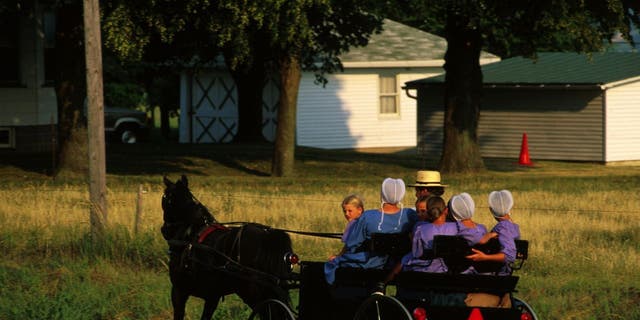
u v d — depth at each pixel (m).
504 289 14.93
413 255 15.30
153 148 63.16
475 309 14.44
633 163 63.06
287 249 16.53
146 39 42.47
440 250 14.73
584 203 38.53
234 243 17.00
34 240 27.50
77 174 48.47
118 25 41.34
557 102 64.31
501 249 15.30
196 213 18.16
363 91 76.81
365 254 16.11
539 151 65.38
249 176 53.09
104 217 27.84
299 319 16.53
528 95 65.56
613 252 26.81
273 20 42.41
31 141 58.72
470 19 46.28
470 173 54.28
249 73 68.94
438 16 53.12
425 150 71.44
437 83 69.31
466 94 54.25
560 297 20.88
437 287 14.93
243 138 70.06
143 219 29.62
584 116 63.16
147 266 25.00
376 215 16.16
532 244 27.66
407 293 15.46
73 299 20.45
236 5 41.44
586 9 46.91
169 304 20.38
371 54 76.94
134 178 47.75
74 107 48.47
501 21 47.53
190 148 63.62
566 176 53.22
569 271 24.52
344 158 61.41
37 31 58.44
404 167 58.38
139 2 41.72
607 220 33.38
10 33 57.53
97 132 28.28
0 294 21.47
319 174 54.00
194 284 18.08
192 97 81.00
